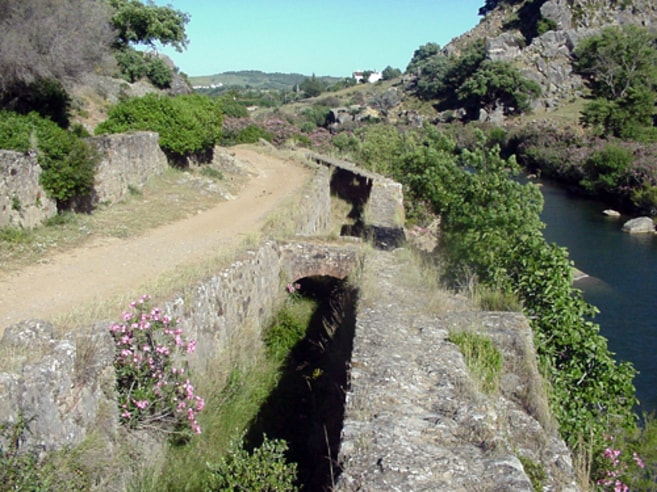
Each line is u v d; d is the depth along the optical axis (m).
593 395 8.16
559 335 8.45
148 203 16.20
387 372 6.21
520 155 52.16
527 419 6.35
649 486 7.83
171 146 19.66
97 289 9.55
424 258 11.62
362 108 89.19
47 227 12.41
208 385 8.81
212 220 15.30
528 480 4.41
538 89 73.62
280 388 9.87
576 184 40.88
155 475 6.63
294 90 135.75
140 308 7.54
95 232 12.95
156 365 7.41
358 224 19.36
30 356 5.96
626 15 89.06
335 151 31.52
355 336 7.29
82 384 6.38
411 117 81.50
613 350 15.93
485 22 109.19
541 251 9.28
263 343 11.19
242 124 34.41
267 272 12.23
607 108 50.91
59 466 5.61
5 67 18.22
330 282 14.41
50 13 19.98
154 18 38.22
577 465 6.90
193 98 22.86
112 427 6.74
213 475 6.31
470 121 72.50
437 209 11.92
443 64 92.19
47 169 12.71
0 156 11.23
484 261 9.71
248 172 23.16
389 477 4.39
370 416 5.35
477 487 4.29
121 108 19.88
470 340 7.28
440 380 6.12
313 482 7.05
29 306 8.71
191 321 8.57
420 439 4.98
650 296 19.89
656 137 47.66
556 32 83.31
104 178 15.03
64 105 21.95
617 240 27.06
